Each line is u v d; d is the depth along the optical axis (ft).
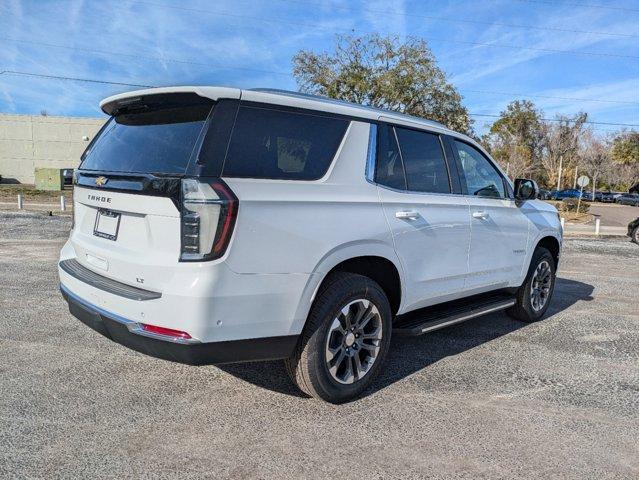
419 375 13.00
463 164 14.61
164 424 9.95
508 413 11.02
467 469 8.81
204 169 8.81
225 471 8.48
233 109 9.38
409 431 10.04
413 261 12.28
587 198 214.69
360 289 10.89
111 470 8.38
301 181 10.09
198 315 8.67
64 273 11.37
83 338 14.58
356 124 11.39
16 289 20.24
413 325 12.81
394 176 12.14
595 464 9.11
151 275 9.11
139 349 9.49
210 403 10.91
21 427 9.61
